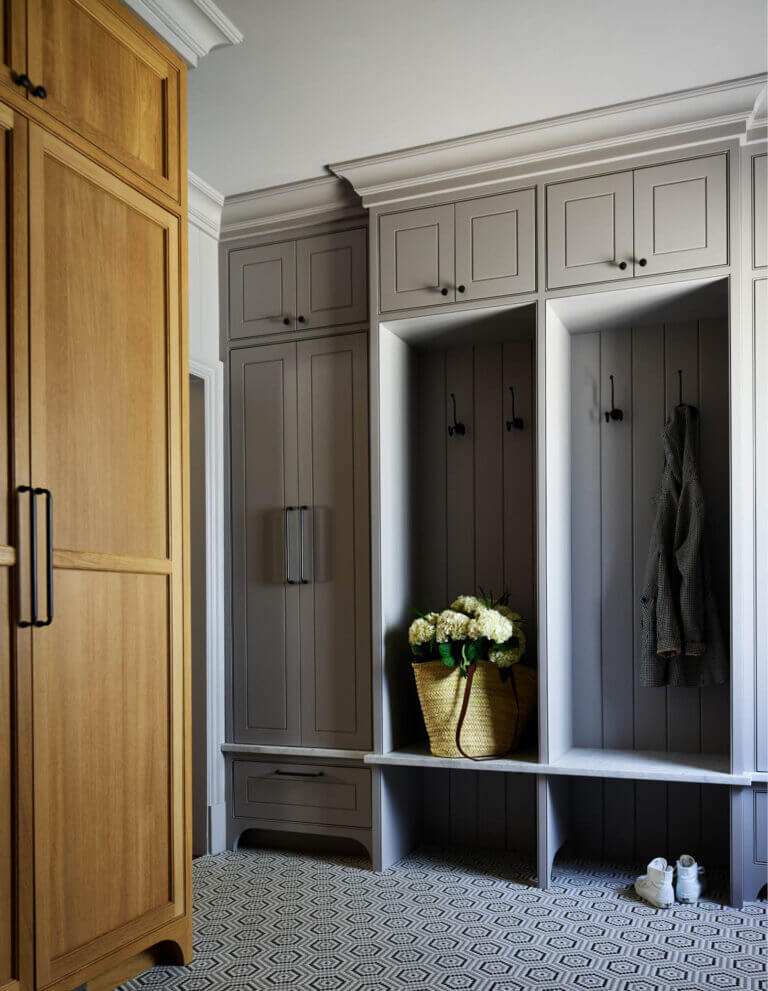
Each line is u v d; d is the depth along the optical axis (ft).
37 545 6.82
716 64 9.51
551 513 10.98
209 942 9.17
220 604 12.71
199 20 8.65
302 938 9.26
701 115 10.12
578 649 11.94
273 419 12.60
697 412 11.47
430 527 12.87
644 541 11.73
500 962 8.66
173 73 8.76
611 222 10.59
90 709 7.34
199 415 12.63
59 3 7.28
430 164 11.35
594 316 11.43
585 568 11.97
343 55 9.29
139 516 8.01
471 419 12.75
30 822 6.68
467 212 11.28
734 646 9.90
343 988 8.13
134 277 8.09
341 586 12.09
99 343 7.61
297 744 12.21
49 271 7.10
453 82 9.84
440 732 11.16
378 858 11.42
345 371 12.19
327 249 12.38
